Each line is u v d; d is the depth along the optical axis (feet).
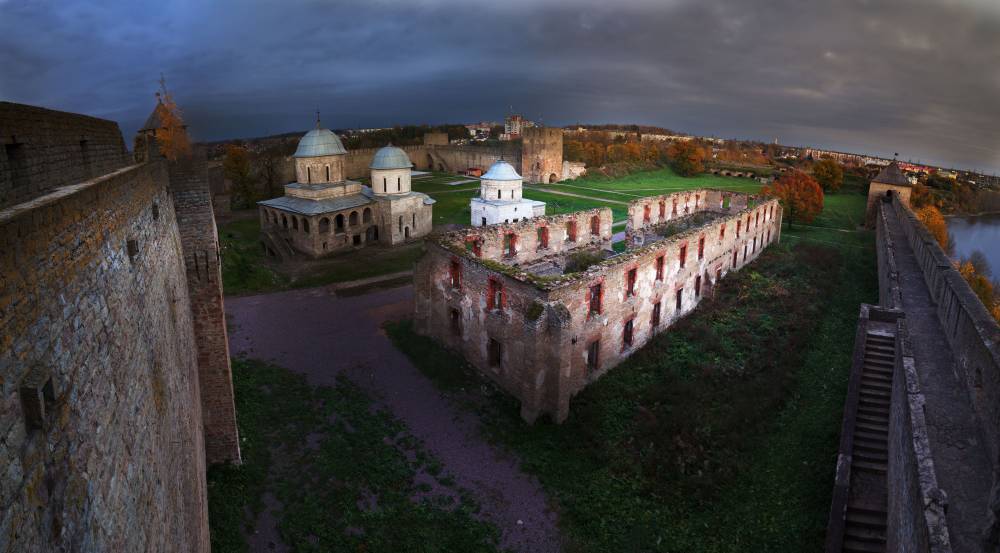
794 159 491.31
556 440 81.97
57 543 17.99
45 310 19.33
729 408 85.30
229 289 143.33
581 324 89.76
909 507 43.62
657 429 81.20
